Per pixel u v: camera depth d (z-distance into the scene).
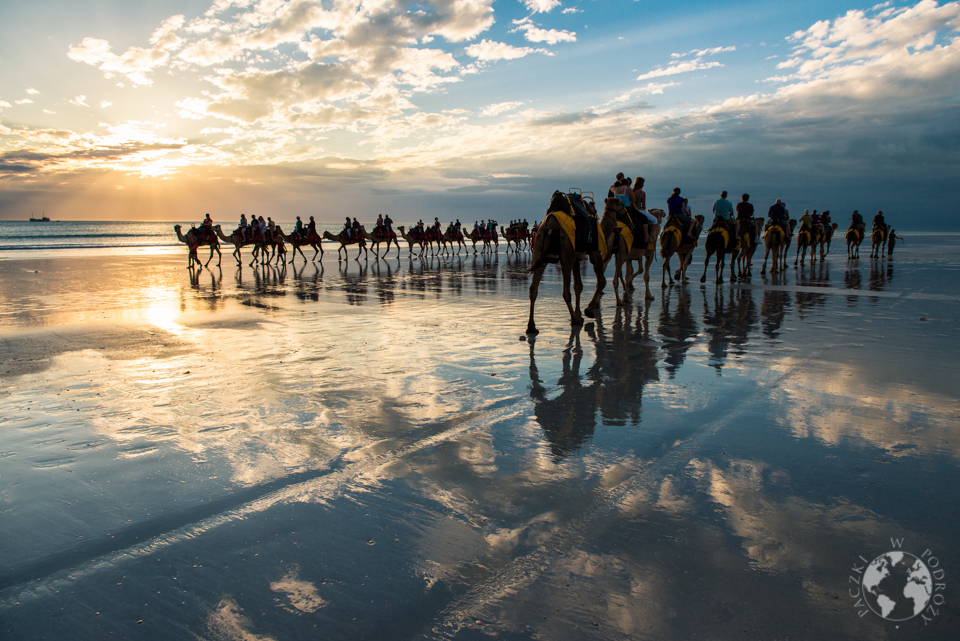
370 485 3.29
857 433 4.07
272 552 2.62
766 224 19.22
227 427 4.29
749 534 2.72
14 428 4.30
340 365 6.30
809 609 2.18
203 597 2.31
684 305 11.29
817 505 3.01
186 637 2.08
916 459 3.60
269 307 11.39
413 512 2.98
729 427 4.21
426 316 10.09
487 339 7.83
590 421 4.39
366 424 4.34
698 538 2.69
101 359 6.66
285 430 4.22
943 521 2.83
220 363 6.43
